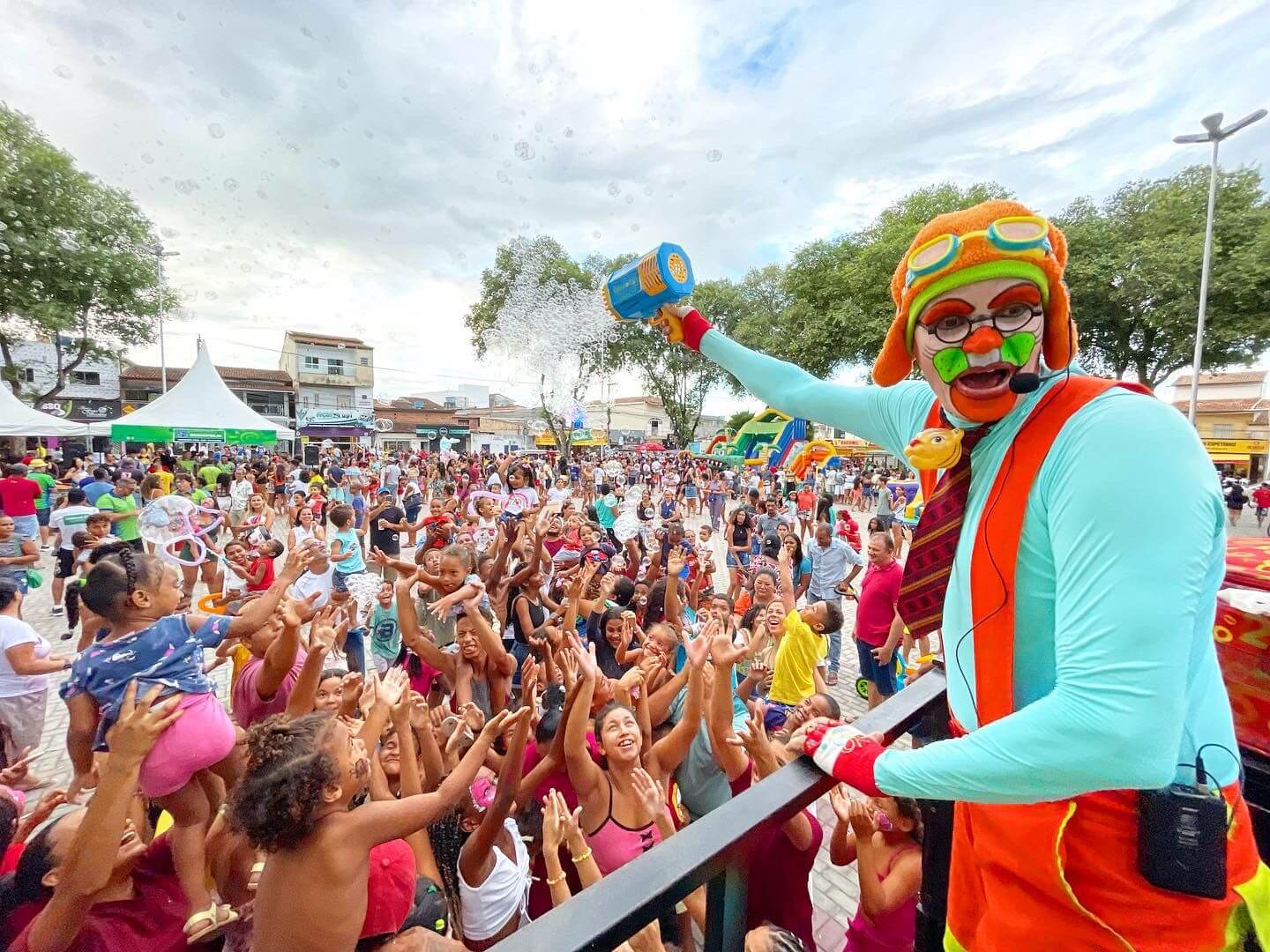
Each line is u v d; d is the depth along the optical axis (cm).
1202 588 82
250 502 1020
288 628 274
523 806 265
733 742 257
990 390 101
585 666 244
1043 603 96
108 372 3484
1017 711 92
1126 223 1906
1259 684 154
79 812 202
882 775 98
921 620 121
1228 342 1730
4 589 386
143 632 223
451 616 427
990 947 104
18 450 2331
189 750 209
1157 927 91
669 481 1995
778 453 1711
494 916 216
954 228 102
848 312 2167
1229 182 1809
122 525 823
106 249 1898
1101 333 1934
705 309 3120
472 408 5500
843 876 336
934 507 117
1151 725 75
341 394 4131
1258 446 3231
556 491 858
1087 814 94
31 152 1697
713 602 393
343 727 168
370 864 178
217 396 1634
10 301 1727
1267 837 151
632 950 172
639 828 241
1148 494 79
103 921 191
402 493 1465
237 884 218
